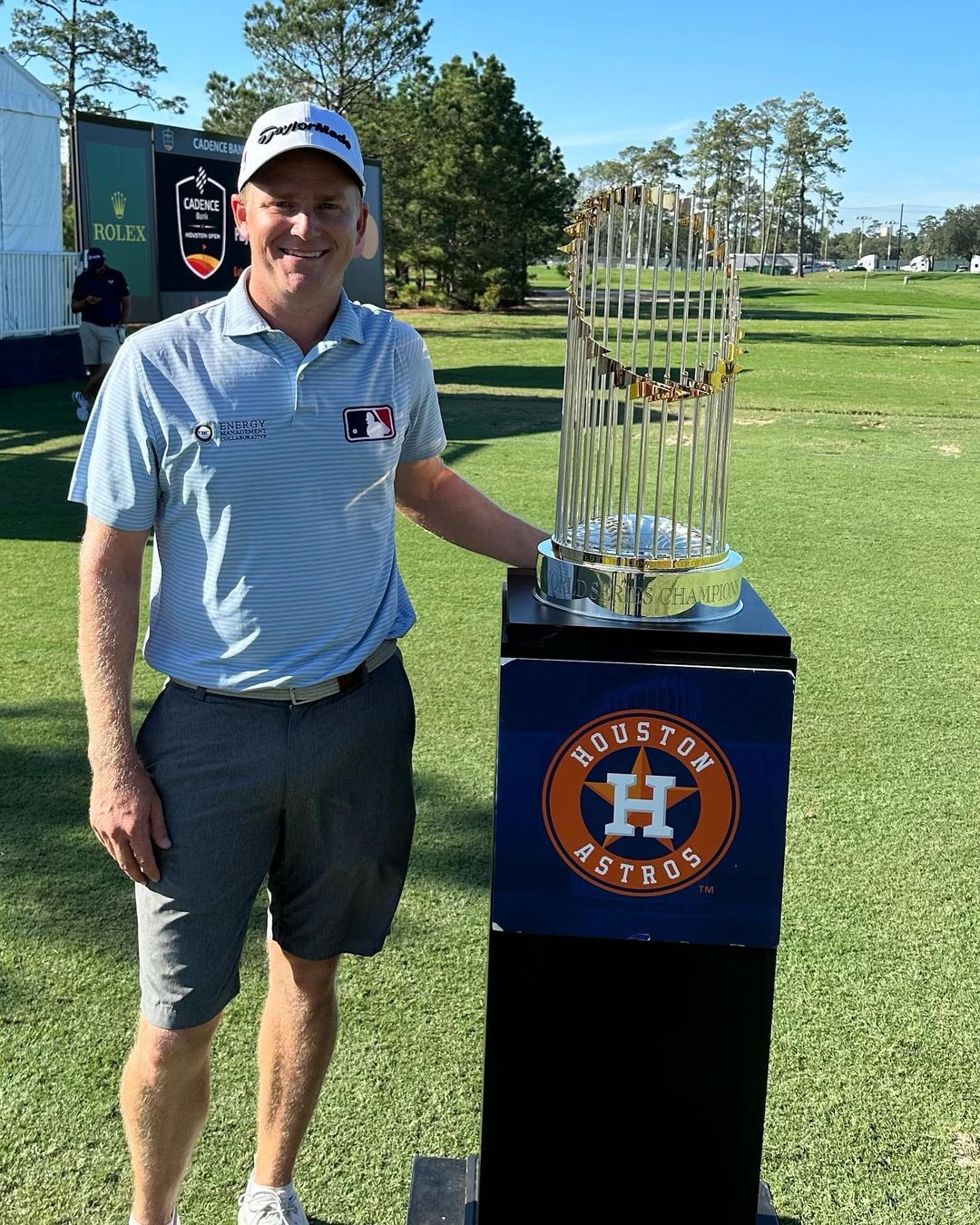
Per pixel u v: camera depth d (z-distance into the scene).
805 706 4.52
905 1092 2.44
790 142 112.81
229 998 1.94
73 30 45.38
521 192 38.72
